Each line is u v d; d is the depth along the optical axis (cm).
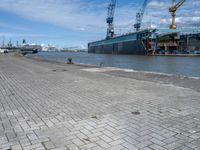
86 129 339
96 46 14075
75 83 813
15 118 397
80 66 1675
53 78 966
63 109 454
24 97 578
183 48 8162
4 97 581
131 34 9156
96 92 635
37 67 1598
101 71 1277
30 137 309
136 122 369
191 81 840
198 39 7619
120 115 409
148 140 296
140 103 500
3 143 290
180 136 308
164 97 560
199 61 4803
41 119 389
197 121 371
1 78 983
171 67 3150
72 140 298
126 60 5231
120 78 953
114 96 577
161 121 373
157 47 8225
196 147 273
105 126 351
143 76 1027
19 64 1942
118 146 278
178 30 8162
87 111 438
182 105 479
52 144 286
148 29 8000
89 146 279
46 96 587
